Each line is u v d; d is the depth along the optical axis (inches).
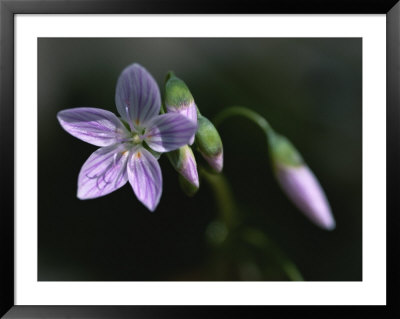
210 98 6.3
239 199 6.3
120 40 6.3
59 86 6.2
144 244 6.1
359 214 6.2
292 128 6.3
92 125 4.8
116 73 6.3
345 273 6.1
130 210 6.2
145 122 4.7
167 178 6.2
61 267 6.0
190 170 4.7
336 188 6.3
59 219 6.1
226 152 6.3
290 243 6.2
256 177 6.3
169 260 6.1
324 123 6.3
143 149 4.8
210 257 6.1
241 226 6.2
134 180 4.8
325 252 6.1
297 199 5.4
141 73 4.7
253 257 6.1
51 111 6.2
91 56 6.3
